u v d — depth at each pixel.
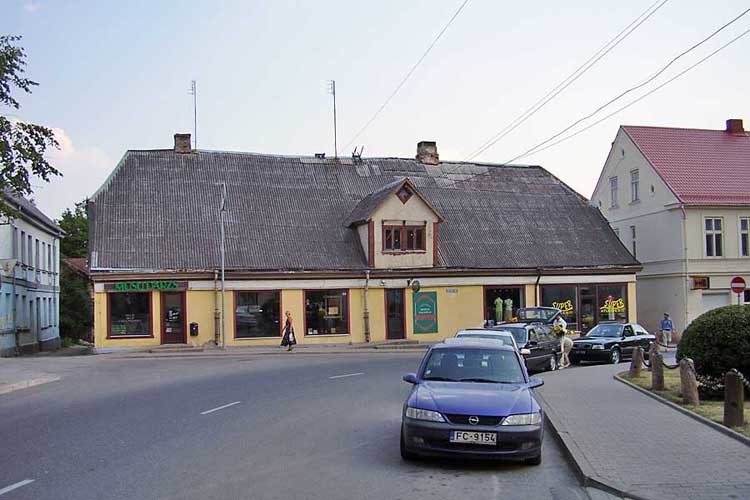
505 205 43.34
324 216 38.69
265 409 14.70
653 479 8.74
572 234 42.12
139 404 15.27
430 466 9.80
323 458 10.16
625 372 21.98
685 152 44.28
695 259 40.47
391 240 36.62
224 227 35.97
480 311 37.97
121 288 32.16
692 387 14.48
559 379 20.61
